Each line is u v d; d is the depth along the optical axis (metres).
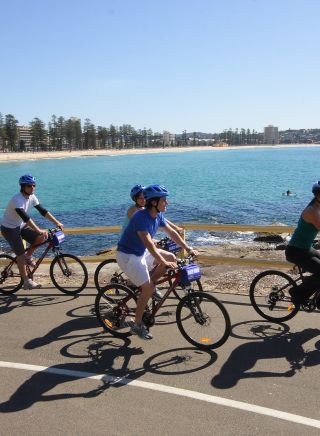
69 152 192.38
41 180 63.81
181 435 3.46
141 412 3.80
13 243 7.06
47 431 3.55
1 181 65.00
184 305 5.05
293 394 4.02
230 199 35.53
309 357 4.74
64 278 7.55
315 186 5.14
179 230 6.32
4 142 170.38
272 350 4.93
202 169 83.44
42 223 25.59
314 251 5.45
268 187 45.16
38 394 4.13
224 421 3.63
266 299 5.83
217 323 4.97
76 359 4.86
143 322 5.23
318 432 3.47
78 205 34.22
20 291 7.49
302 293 5.51
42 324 5.93
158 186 4.98
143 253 5.14
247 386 4.18
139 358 4.84
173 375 4.43
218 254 12.17
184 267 5.03
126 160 140.62
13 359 4.88
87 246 19.05
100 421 3.68
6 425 3.64
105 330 5.62
